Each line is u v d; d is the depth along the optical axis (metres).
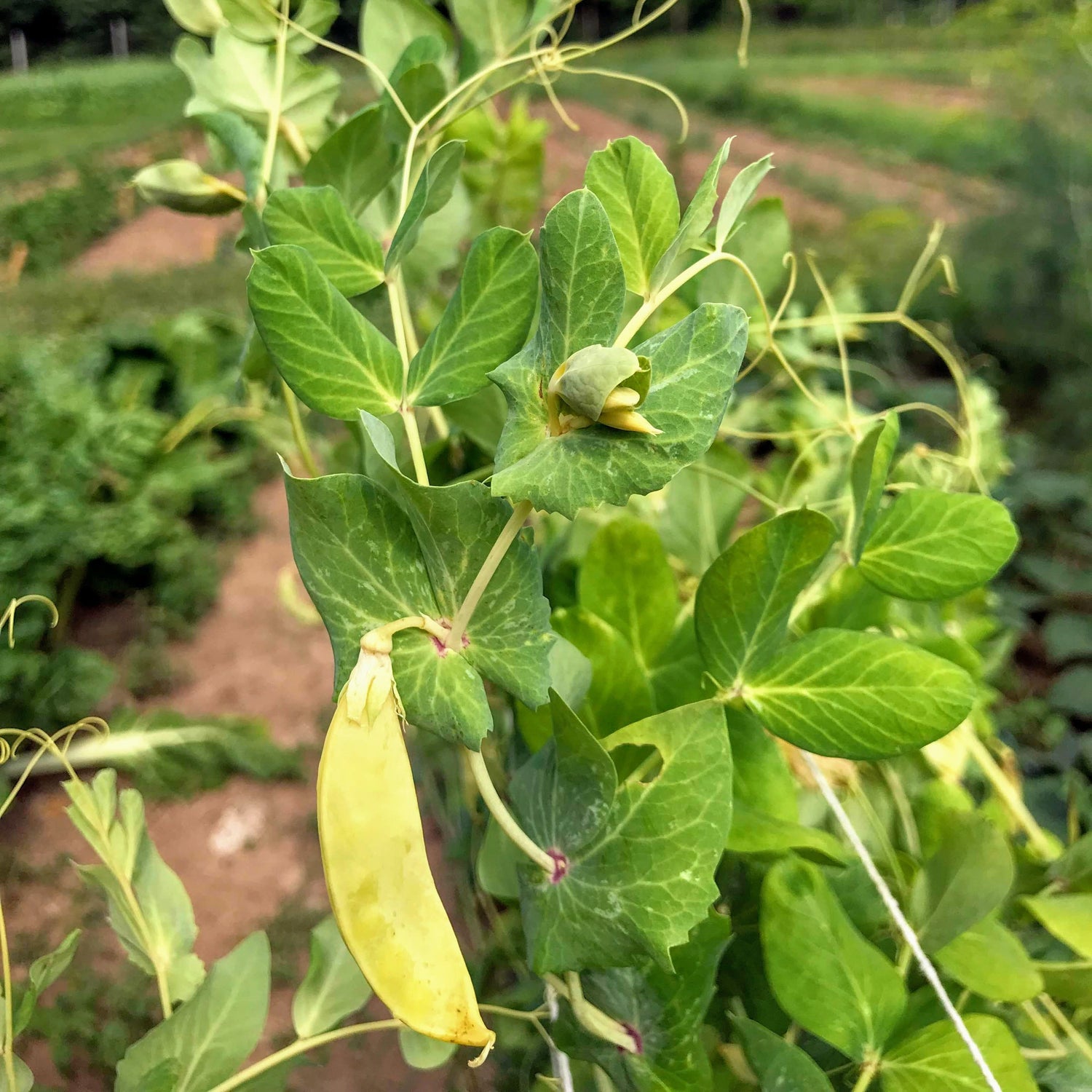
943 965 0.28
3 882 1.09
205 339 1.83
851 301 0.78
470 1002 0.20
